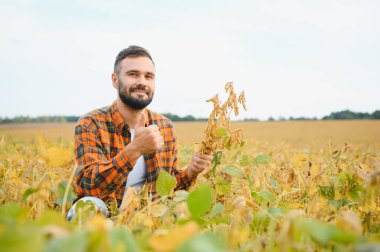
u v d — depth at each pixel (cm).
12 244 64
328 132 3045
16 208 106
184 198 160
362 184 196
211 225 146
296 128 3434
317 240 93
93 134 257
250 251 113
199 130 2936
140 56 276
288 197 221
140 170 272
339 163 253
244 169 264
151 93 280
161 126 297
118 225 137
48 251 66
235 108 203
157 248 78
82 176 238
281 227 125
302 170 253
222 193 215
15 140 828
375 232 148
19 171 257
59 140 696
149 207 154
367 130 3192
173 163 304
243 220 132
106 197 238
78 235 68
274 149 670
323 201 181
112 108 278
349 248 95
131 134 279
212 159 233
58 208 194
